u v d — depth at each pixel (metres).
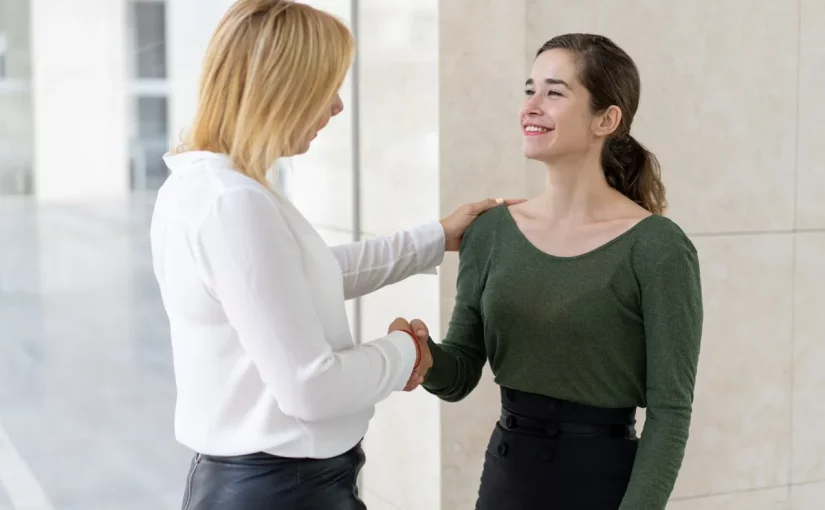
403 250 2.47
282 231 1.85
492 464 2.30
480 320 2.41
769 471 3.80
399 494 3.57
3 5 3.58
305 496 1.95
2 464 3.73
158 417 3.90
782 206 3.73
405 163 3.37
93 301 3.79
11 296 3.69
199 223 1.83
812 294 3.81
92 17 3.68
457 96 3.13
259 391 1.92
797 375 3.82
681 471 3.66
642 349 2.15
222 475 1.94
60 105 3.67
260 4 1.97
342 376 1.87
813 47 3.73
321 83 1.97
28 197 3.67
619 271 2.12
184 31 3.79
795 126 3.73
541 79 2.24
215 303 1.88
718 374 3.68
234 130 1.96
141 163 3.79
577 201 2.25
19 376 3.73
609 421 2.18
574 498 2.15
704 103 3.55
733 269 3.66
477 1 3.13
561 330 2.17
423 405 3.35
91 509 3.83
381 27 3.50
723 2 3.55
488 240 2.38
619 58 2.24
